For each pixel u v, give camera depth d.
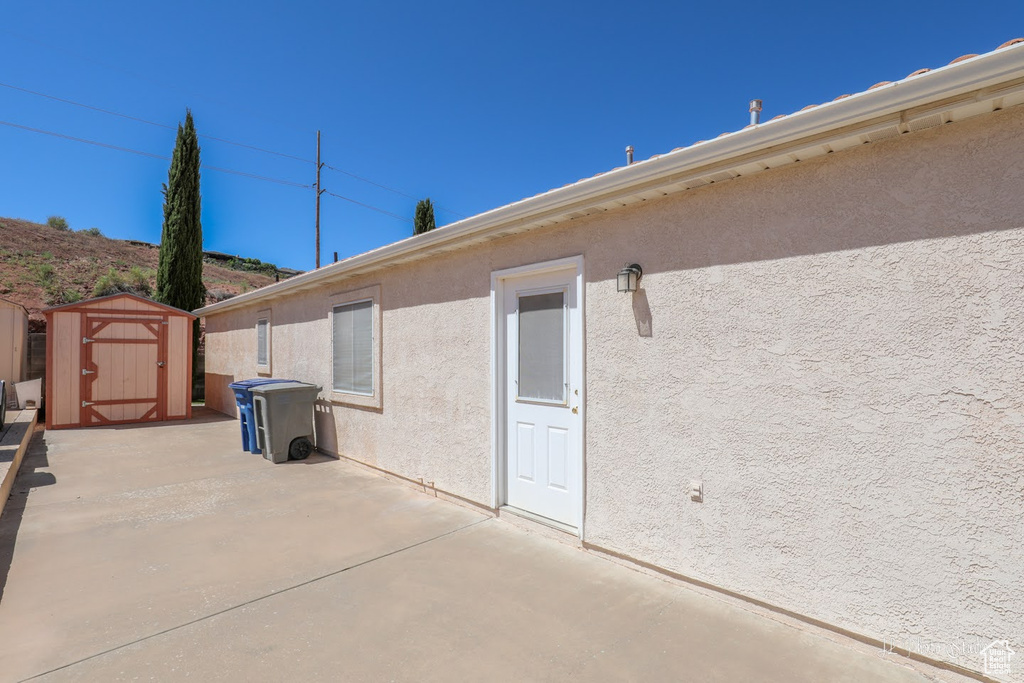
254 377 11.07
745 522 3.13
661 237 3.54
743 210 3.14
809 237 2.87
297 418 7.71
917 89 2.24
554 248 4.31
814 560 2.85
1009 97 2.17
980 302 2.34
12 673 2.59
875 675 2.50
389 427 6.50
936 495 2.46
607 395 3.89
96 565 3.94
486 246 5.03
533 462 4.68
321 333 8.16
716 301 3.25
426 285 5.85
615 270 3.83
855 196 2.71
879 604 2.64
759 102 3.26
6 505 5.46
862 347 2.68
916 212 2.52
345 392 7.48
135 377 11.67
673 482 3.48
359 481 6.43
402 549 4.22
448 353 5.52
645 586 3.49
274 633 2.98
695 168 3.13
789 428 2.94
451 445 5.50
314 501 5.58
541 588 3.50
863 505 2.68
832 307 2.78
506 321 4.93
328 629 3.02
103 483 6.37
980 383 2.34
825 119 2.52
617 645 2.81
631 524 3.75
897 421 2.57
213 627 3.04
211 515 5.12
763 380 3.04
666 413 3.51
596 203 3.72
